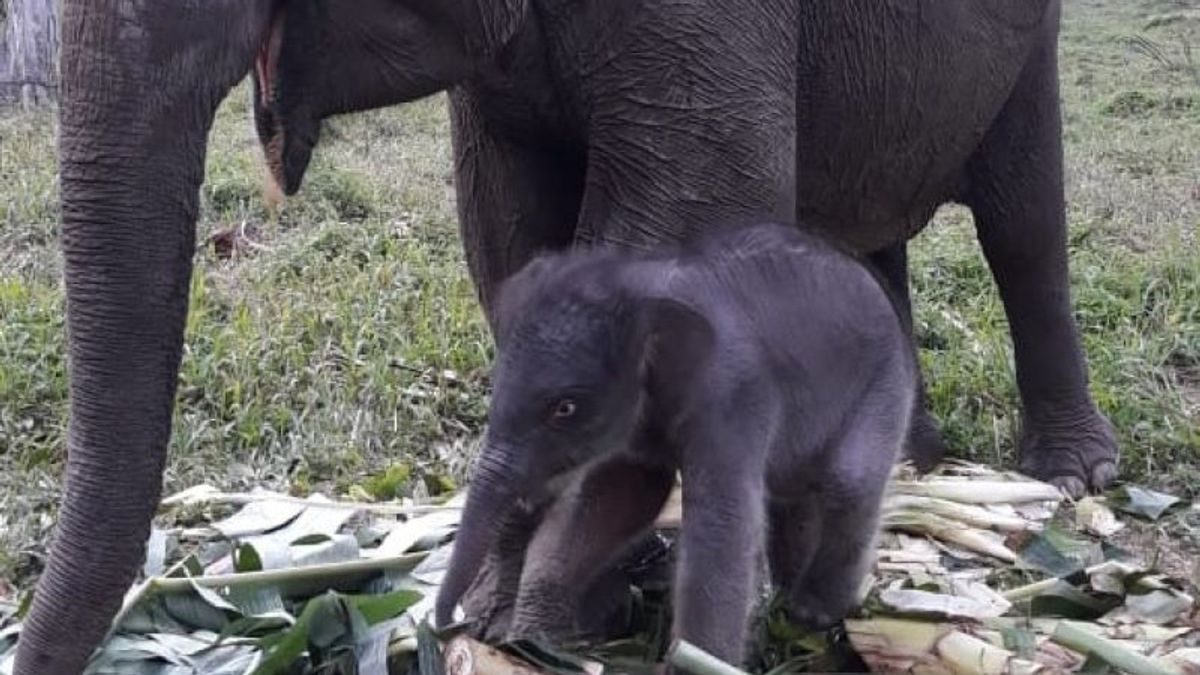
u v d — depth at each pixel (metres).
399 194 10.12
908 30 5.02
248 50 3.52
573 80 4.25
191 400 6.43
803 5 4.76
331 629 3.97
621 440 3.58
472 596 4.05
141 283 3.34
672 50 4.17
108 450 3.35
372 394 6.39
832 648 4.11
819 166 5.10
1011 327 6.23
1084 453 6.07
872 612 4.16
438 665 3.73
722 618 3.53
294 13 3.85
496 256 4.84
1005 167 5.96
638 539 3.88
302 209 9.59
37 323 7.13
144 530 3.41
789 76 4.42
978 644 4.03
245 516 5.10
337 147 10.95
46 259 8.48
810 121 4.95
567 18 4.18
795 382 3.75
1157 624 4.44
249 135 11.96
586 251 3.80
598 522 3.80
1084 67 16.75
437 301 7.56
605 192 4.30
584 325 3.49
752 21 4.27
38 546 5.17
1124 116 14.27
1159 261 8.43
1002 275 6.17
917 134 5.25
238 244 8.83
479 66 4.13
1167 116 14.16
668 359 3.53
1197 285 7.90
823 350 3.83
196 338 6.89
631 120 4.21
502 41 4.09
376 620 3.97
